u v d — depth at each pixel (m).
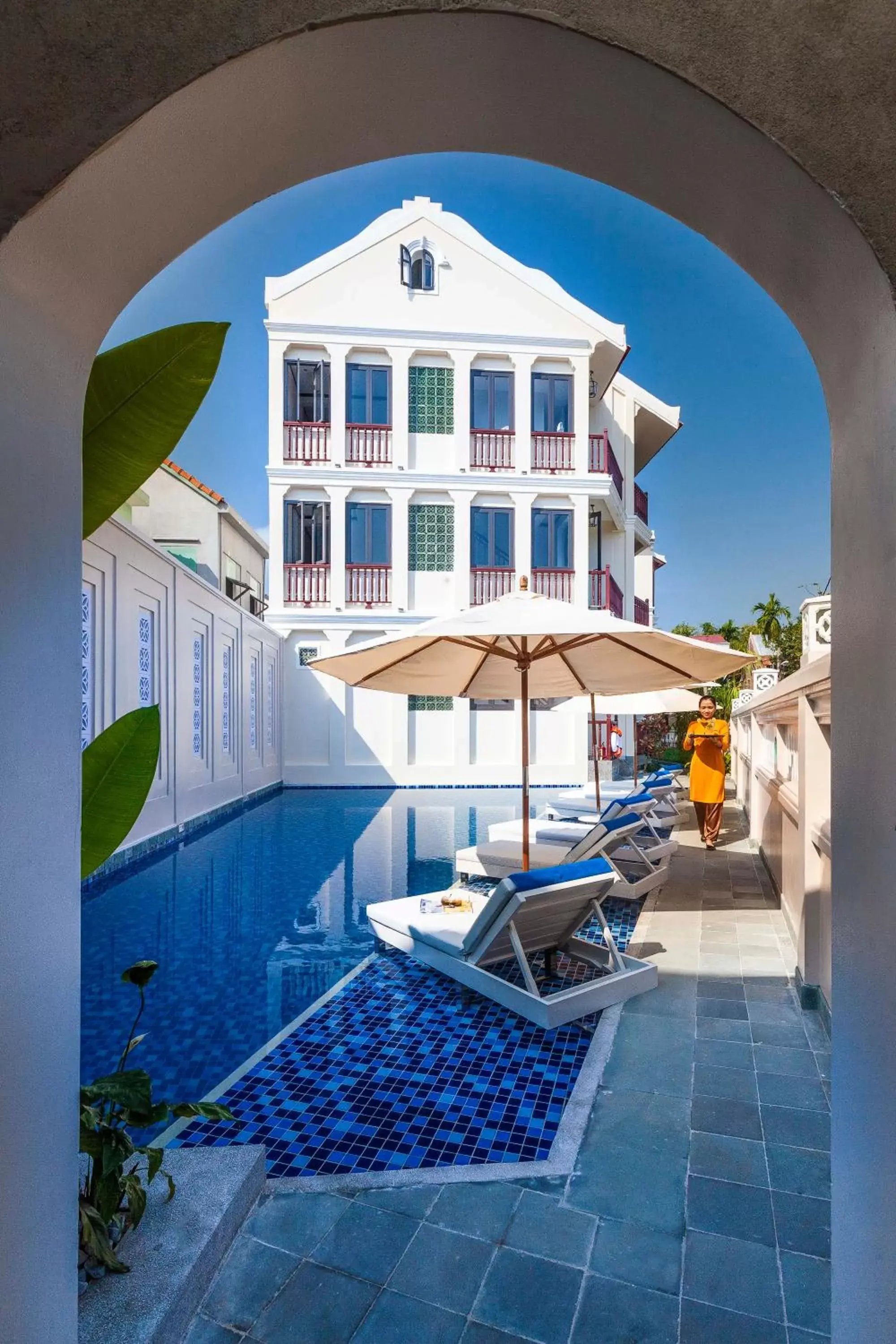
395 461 18.14
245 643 14.91
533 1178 2.71
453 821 12.68
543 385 18.92
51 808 1.46
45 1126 1.44
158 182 1.41
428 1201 2.58
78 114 1.26
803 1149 2.87
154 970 2.23
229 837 11.12
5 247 1.26
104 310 1.56
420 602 18.34
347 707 18.39
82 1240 2.02
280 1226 2.45
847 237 1.31
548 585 18.53
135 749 2.16
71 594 1.53
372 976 5.07
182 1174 2.50
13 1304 1.32
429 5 1.23
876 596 1.36
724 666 5.50
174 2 1.27
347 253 18.06
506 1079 3.61
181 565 11.01
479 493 18.45
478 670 6.42
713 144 1.39
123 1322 1.86
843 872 1.55
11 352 1.31
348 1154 2.99
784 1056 3.67
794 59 1.27
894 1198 1.27
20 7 1.27
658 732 25.36
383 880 8.34
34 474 1.39
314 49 1.29
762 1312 2.08
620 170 1.61
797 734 5.21
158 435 1.89
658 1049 3.76
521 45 1.31
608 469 19.41
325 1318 2.07
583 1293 2.15
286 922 6.70
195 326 1.78
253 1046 4.21
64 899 1.52
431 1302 2.12
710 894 7.06
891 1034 1.28
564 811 10.87
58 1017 1.49
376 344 18.03
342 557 18.00
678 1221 2.46
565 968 5.18
